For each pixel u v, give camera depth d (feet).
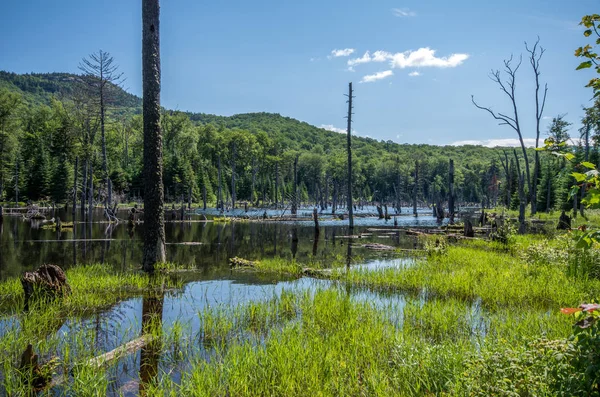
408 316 25.35
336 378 16.57
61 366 18.44
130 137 301.02
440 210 147.02
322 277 40.63
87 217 132.57
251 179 318.45
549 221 130.00
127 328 23.75
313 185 374.63
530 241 65.26
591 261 37.01
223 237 82.33
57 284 28.78
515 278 35.81
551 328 21.21
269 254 58.49
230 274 41.68
